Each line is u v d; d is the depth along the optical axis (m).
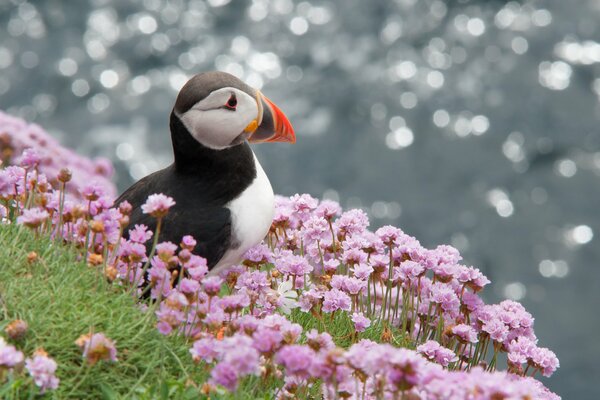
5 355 3.70
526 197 25.17
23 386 3.98
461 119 28.59
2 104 29.61
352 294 5.06
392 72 31.14
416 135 28.02
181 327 4.59
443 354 4.71
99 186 4.75
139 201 5.41
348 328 5.32
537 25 33.06
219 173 5.27
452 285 5.35
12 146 7.06
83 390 4.12
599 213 24.52
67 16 34.31
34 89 30.41
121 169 26.36
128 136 27.81
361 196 25.44
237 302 4.37
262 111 5.31
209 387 4.11
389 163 26.70
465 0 34.72
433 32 33.25
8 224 4.97
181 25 34.19
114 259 4.84
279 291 5.08
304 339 4.97
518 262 22.72
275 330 4.14
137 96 30.14
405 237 5.35
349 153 27.25
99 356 3.90
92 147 27.36
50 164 7.20
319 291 5.01
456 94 29.88
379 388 3.76
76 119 28.94
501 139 27.61
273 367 4.35
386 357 3.56
